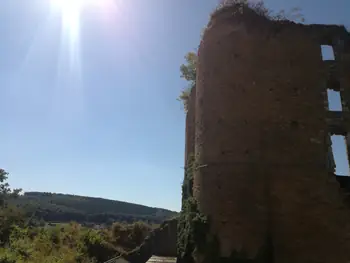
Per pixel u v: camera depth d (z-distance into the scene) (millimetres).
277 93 13398
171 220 20641
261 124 13094
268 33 14164
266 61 13797
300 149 12797
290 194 12344
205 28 15562
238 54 13906
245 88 13500
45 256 24297
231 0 14883
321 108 13406
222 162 13047
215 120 13648
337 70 14648
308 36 14227
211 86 14172
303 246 11820
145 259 20359
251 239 11953
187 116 21984
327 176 12617
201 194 13438
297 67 13734
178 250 14680
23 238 28656
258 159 12742
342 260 11719
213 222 12648
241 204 12375
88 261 27016
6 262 20234
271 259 11688
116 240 36125
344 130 14203
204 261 12422
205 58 14836
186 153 21312
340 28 14742
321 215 12133
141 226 39250
